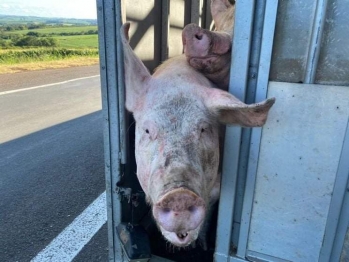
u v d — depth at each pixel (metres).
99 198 3.90
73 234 3.21
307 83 1.55
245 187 1.83
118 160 2.09
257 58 1.65
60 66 18.03
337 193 1.62
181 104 1.70
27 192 4.03
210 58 1.99
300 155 1.65
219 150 2.01
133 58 1.80
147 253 2.07
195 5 3.65
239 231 1.93
